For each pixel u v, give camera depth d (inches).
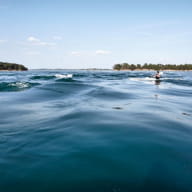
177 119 280.4
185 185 130.3
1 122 257.4
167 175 141.1
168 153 172.6
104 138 201.6
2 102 401.4
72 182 131.5
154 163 156.2
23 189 124.1
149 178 136.9
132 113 308.3
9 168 146.1
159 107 361.7
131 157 164.6
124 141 194.9
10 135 209.9
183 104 400.8
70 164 152.7
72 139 198.8
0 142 191.3
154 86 820.0
